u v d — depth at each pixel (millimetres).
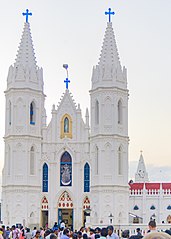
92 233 33969
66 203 95125
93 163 93438
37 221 93312
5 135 95625
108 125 93188
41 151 96312
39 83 96938
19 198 91875
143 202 119625
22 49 97062
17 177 92375
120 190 91938
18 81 94812
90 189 93438
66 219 94938
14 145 93375
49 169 95688
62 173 95875
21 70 95312
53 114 97688
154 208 119625
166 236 6613
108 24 97625
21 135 93188
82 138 96625
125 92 95875
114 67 94938
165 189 120250
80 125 97125
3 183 94625
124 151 94438
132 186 121562
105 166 92125
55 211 94375
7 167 94188
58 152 96188
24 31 98312
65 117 97688
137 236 18469
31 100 95375
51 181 95375
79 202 94625
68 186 95312
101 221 89938
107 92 93812
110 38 96812
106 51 96125
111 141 92562
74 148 96375
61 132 97250
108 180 91562
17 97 94438
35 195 93500
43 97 98562
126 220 92500
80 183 95188
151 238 6543
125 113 95688
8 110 96000
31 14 99625
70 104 97938
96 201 91812
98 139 93062
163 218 118812
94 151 93875
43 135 96938
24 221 91125
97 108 95312
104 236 24453
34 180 93875
